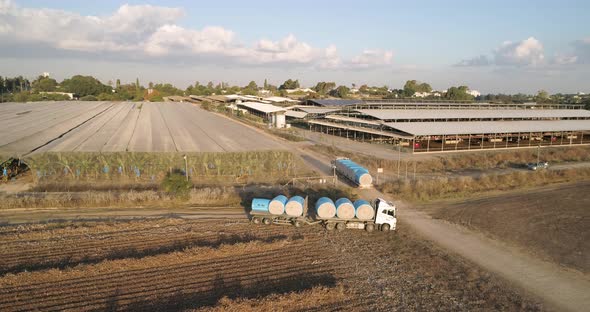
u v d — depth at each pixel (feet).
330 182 158.61
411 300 71.00
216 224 107.65
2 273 76.38
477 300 71.56
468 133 246.88
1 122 311.88
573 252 94.63
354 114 297.74
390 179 167.53
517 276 81.82
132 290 70.33
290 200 106.73
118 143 236.84
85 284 71.92
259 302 65.77
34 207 119.96
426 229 108.78
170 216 115.24
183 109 538.88
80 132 276.82
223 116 456.86
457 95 596.70
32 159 161.68
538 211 126.62
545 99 643.45
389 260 87.51
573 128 284.20
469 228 110.32
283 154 197.98
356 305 68.33
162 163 169.78
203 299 67.92
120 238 95.61
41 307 64.28
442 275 81.15
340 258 87.66
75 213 116.06
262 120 412.77
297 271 80.48
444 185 153.48
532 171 182.09
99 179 153.07
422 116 270.05
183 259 82.28
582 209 128.77
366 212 104.32
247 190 141.28
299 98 639.35
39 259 82.99
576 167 199.52
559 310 69.10
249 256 86.53
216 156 183.73
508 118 291.99
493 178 166.61
